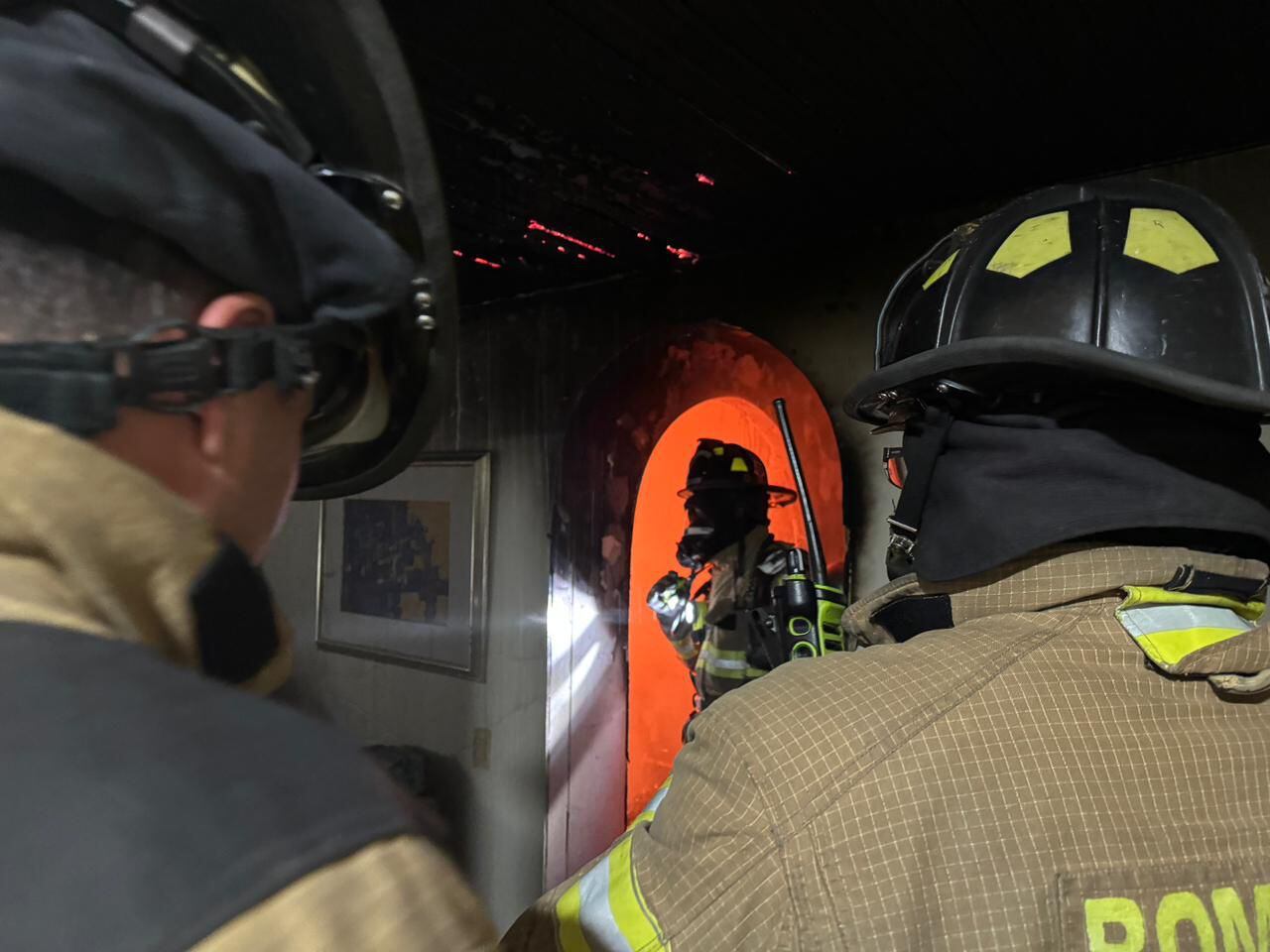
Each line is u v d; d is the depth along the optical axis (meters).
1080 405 0.44
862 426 1.62
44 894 0.15
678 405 1.92
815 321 1.71
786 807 0.35
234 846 0.17
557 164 1.35
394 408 0.41
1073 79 1.07
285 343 0.27
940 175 1.39
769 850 0.35
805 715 0.38
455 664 2.40
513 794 2.28
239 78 0.30
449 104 1.15
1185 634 0.40
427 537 2.49
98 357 0.22
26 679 0.18
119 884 0.16
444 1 0.90
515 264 1.92
